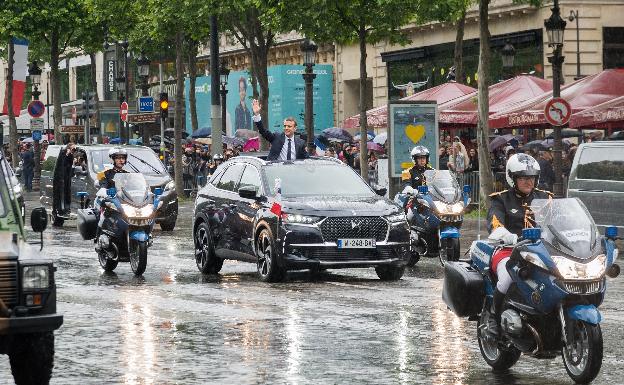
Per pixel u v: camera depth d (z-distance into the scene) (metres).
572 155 49.78
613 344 16.59
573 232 13.53
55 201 43.44
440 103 50.12
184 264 29.69
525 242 13.80
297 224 24.72
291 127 28.58
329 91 86.81
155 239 38.50
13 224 14.52
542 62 65.12
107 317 19.70
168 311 20.41
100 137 83.38
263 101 59.41
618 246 34.47
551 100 39.81
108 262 27.66
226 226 26.69
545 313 13.65
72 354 16.06
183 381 14.02
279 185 25.58
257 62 59.53
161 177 42.78
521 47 67.06
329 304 21.14
